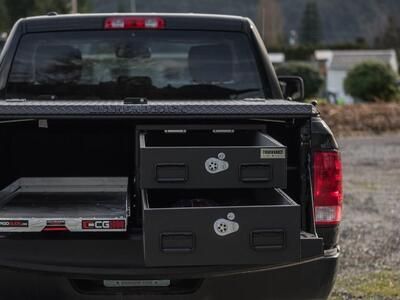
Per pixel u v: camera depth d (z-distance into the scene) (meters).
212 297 3.50
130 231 3.54
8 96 5.29
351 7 140.62
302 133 3.74
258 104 3.61
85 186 4.20
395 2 142.12
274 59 52.62
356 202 9.62
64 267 3.42
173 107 3.53
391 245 7.14
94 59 5.42
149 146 3.73
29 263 3.42
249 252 3.22
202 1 116.94
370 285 5.80
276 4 87.75
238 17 5.45
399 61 76.00
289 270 3.55
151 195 3.80
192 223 3.20
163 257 3.20
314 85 35.28
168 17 5.37
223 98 5.50
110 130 4.20
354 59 52.00
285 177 3.34
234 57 5.45
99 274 3.43
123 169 4.28
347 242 7.27
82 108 3.51
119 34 5.38
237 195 3.84
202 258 3.21
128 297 3.49
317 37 111.25
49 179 4.18
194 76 5.51
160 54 5.54
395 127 20.69
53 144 4.22
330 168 3.75
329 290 3.67
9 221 3.36
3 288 3.45
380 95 26.89
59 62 5.37
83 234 3.46
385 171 12.76
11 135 4.18
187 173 3.31
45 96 5.37
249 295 3.53
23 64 5.30
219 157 3.32
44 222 3.38
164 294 3.49
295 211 3.23
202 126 3.74
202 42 5.41
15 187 4.15
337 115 20.78
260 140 3.69
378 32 126.00
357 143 17.88
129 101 4.11
